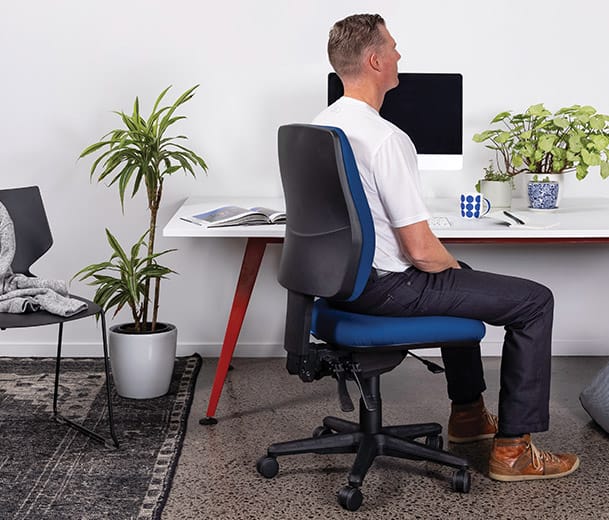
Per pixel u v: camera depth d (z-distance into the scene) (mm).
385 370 2529
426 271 2490
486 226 2926
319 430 2910
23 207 3078
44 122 3795
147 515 2406
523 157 3463
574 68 3855
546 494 2578
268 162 3861
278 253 3941
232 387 3568
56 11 3736
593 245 3996
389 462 2814
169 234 2834
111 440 2938
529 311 2557
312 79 3816
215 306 3963
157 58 3783
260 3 3766
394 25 3807
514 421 2629
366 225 2320
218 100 3818
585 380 3695
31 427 3076
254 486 2615
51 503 2475
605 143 3314
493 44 3828
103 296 3346
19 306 2746
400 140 2434
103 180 3842
